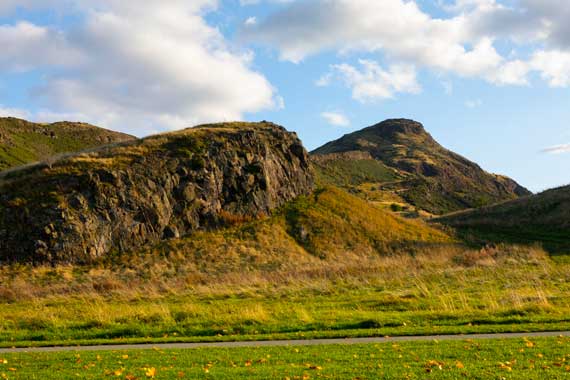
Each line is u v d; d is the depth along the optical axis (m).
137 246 48.66
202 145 58.62
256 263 47.28
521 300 23.16
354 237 56.41
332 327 18.98
